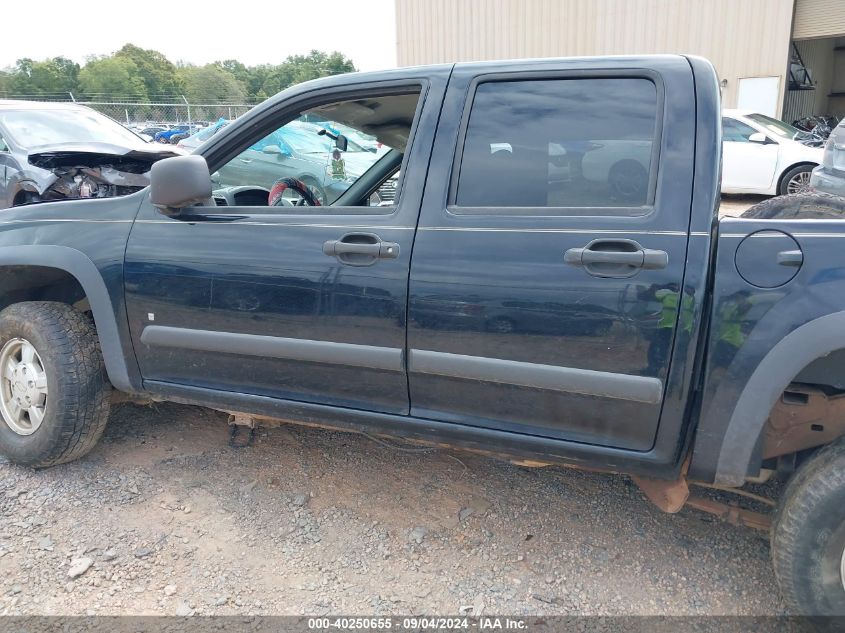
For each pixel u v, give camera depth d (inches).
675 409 87.1
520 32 777.6
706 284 84.7
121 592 97.3
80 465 130.0
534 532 112.7
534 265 90.6
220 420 149.9
